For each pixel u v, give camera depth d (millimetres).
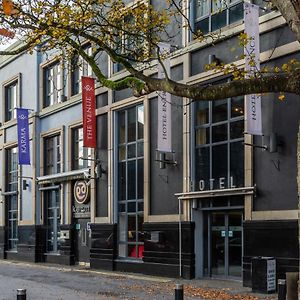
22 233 26703
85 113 20812
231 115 15805
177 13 15219
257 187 14531
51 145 25734
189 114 17062
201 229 16766
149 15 14445
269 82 8727
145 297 13266
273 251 13875
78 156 23375
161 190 17953
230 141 15719
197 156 16891
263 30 14578
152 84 10406
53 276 18594
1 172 29719
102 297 13414
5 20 12266
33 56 26781
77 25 13281
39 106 26391
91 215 21422
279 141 14008
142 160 19203
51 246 25203
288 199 13711
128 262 19203
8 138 29328
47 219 25594
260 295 13172
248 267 14516
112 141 20547
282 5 8109
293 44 13836
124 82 11297
